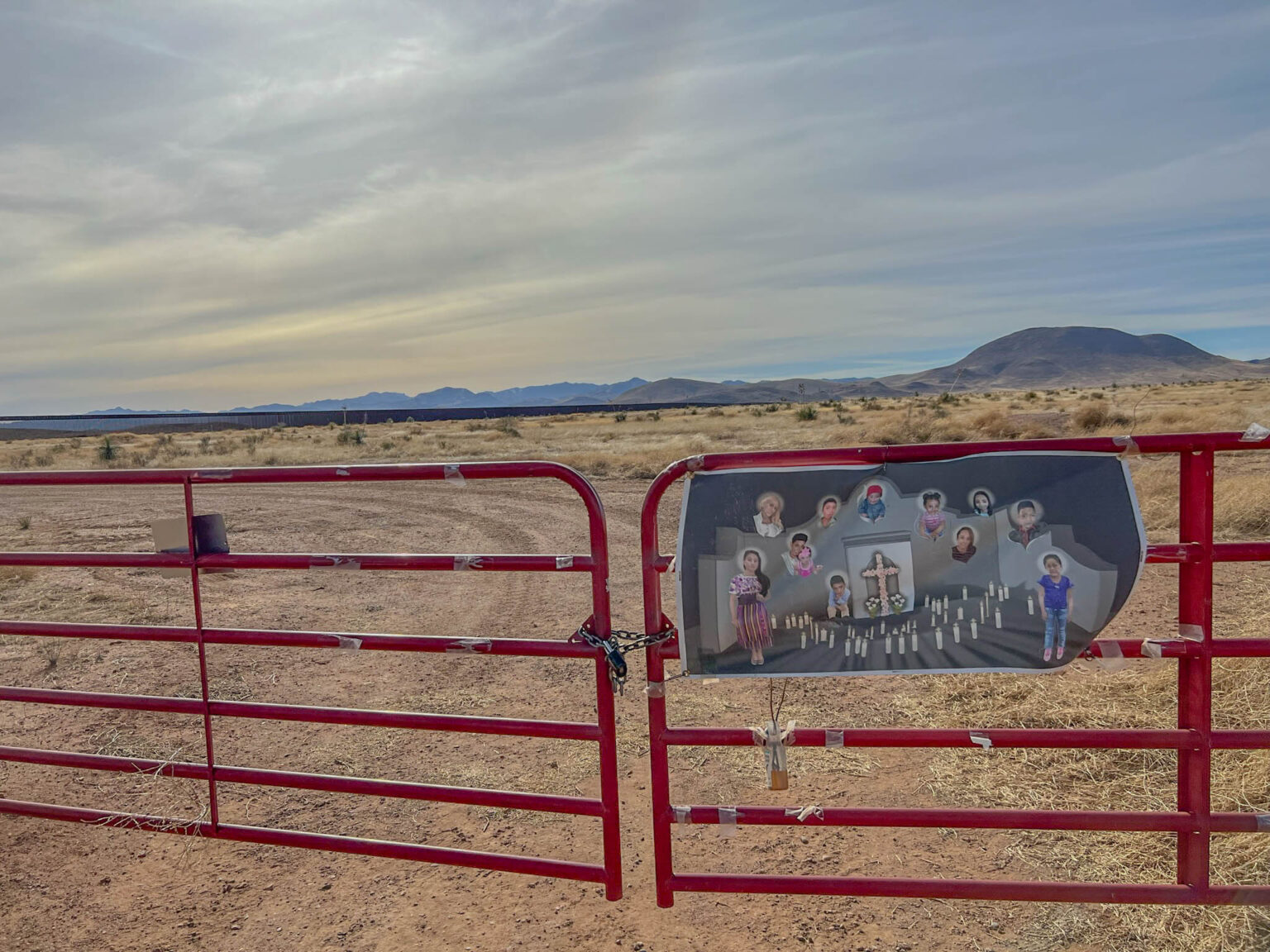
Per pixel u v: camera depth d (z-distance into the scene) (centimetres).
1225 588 788
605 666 318
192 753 529
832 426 3731
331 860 404
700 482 307
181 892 379
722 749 503
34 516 1898
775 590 306
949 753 476
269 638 353
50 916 361
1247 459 1631
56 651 758
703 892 356
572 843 409
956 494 299
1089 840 386
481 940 334
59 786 488
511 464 317
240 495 2273
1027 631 298
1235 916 315
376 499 2031
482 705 602
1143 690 525
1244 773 405
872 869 373
